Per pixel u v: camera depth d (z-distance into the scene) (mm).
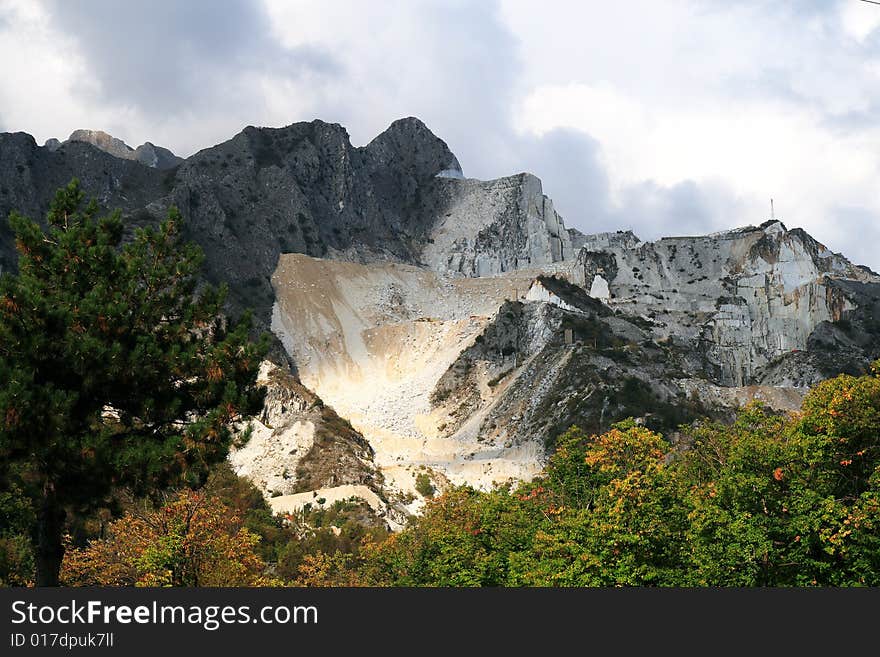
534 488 83750
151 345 47938
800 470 55344
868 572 49531
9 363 46125
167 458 46688
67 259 50188
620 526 54438
